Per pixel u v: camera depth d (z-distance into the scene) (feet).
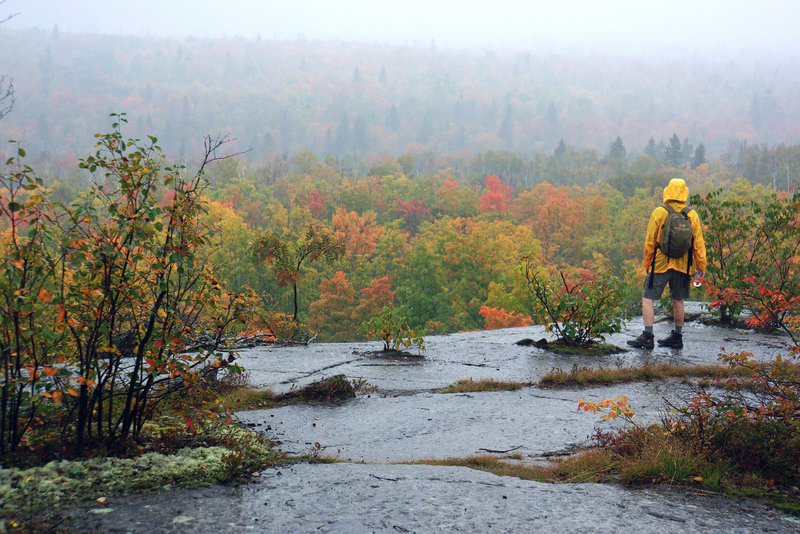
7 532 8.36
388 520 9.48
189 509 9.61
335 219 240.53
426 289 190.70
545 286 30.19
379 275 210.59
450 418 18.49
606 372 22.97
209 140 12.64
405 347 30.48
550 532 9.14
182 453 12.17
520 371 24.82
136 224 11.33
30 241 10.68
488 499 10.55
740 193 323.16
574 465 13.20
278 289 187.21
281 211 274.98
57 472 10.46
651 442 13.12
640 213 307.58
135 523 8.96
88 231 11.43
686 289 28.37
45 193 10.66
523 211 358.02
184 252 12.00
